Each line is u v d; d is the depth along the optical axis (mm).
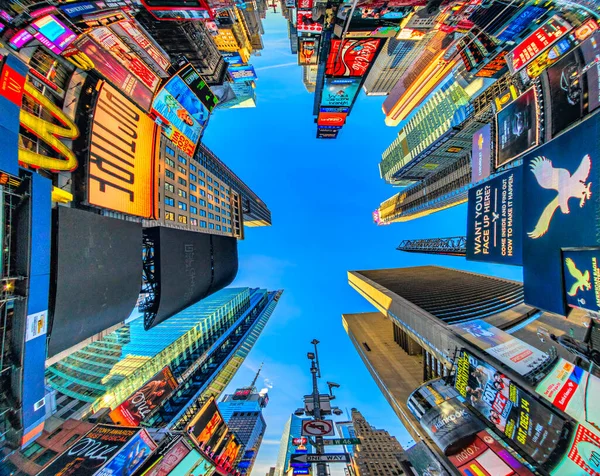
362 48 23391
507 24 26281
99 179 23188
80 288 20234
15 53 17906
